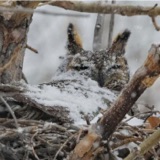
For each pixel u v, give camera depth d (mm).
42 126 6781
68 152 6676
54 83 8555
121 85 9883
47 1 5914
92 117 7625
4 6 6332
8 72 7832
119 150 6922
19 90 7285
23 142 6605
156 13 5922
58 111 7398
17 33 7684
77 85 8500
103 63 9945
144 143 5973
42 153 6711
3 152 6520
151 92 12266
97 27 11047
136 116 7832
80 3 5812
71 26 10633
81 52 10195
